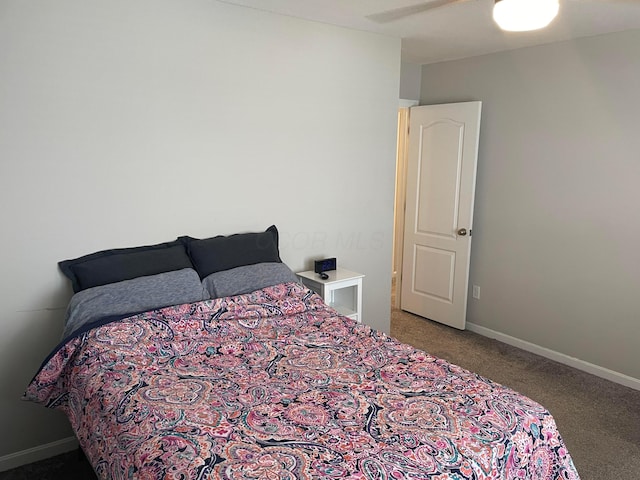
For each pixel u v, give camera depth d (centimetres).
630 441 272
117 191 261
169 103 271
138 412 163
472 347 402
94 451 170
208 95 283
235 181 302
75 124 244
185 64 272
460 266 429
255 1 277
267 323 242
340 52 332
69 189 247
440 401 172
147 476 136
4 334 240
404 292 488
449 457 141
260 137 308
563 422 291
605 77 328
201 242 284
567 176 356
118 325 213
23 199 236
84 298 230
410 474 133
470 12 289
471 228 419
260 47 297
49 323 251
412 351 217
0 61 221
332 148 342
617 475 243
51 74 235
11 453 250
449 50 389
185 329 223
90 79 245
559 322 373
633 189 322
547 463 164
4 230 233
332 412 165
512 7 208
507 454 149
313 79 324
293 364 204
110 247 263
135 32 255
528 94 373
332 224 354
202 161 287
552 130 361
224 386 183
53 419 259
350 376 193
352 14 299
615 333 341
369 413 164
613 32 321
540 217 376
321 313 259
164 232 280
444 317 451
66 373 211
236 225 307
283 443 146
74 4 236
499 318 416
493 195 407
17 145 231
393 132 374
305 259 344
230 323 234
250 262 290
